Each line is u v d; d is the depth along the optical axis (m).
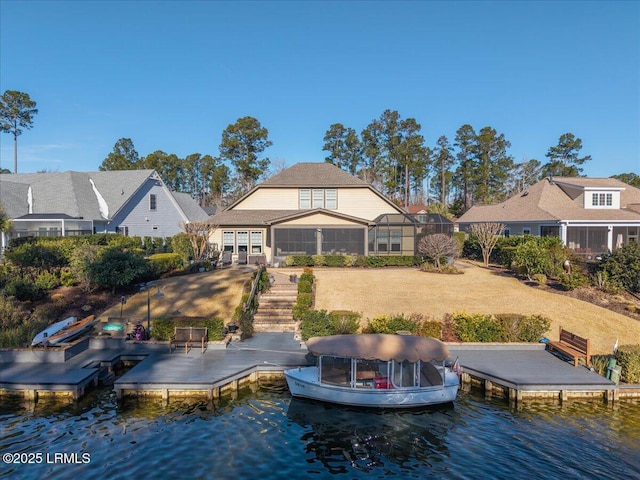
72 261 24.91
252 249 35.69
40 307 20.97
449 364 16.73
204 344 18.16
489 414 13.84
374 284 27.08
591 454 11.41
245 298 22.19
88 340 18.59
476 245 40.28
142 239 42.91
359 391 13.98
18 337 17.39
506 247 34.12
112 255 24.44
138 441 11.81
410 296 24.70
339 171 39.94
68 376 15.01
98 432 12.29
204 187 111.12
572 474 10.50
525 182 101.25
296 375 15.09
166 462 10.80
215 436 12.19
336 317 19.41
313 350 14.34
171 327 18.81
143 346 18.31
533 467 10.82
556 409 14.19
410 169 87.06
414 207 83.44
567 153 89.81
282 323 21.73
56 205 39.00
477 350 18.72
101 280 23.61
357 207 37.31
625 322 21.09
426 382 14.35
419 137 86.25
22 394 14.51
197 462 10.84
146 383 14.52
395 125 89.25
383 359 13.83
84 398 14.70
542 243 32.50
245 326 20.12
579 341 17.12
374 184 93.69
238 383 15.61
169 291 25.14
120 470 10.41
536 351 18.58
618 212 41.28
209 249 34.34
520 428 12.88
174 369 15.83
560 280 26.28
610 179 47.28
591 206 42.59
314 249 34.75
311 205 37.59
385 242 35.12
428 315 21.81
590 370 16.08
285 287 25.92
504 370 16.00
